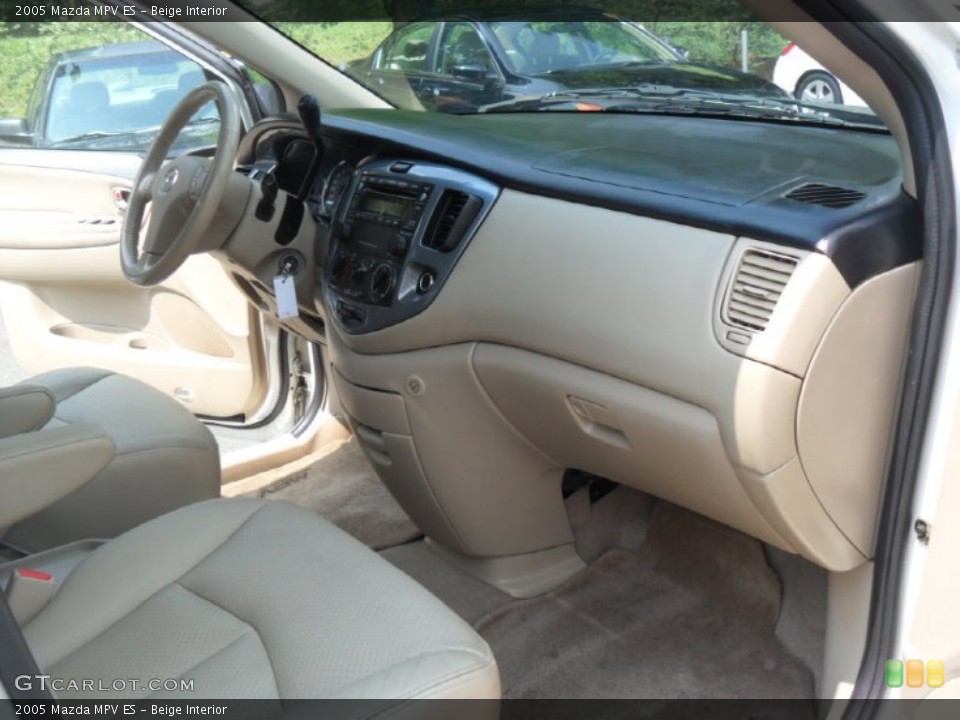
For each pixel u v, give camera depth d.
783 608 1.90
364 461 2.55
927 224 1.27
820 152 1.65
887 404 1.39
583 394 1.53
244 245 2.02
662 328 1.39
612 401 1.49
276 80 2.27
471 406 1.77
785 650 1.82
